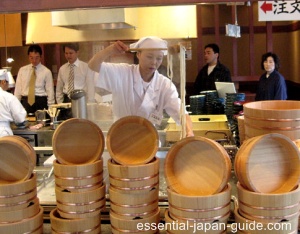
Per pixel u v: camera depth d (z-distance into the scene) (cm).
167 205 131
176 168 116
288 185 109
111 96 199
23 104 381
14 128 283
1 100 286
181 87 152
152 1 113
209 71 422
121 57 197
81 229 118
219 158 110
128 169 113
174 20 299
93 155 124
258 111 117
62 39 359
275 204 104
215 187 109
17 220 115
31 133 255
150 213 117
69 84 315
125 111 197
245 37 604
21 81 387
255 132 119
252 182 106
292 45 639
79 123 125
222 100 286
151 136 122
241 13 595
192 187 112
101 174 122
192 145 115
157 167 118
